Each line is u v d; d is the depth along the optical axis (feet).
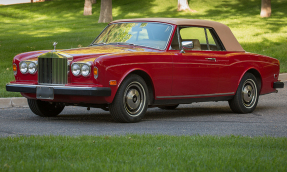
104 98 27.58
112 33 33.96
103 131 25.77
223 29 35.73
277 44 83.35
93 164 15.88
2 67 57.26
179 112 37.29
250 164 16.33
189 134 25.18
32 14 167.53
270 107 39.96
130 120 29.35
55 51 28.66
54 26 122.72
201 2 178.40
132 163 16.21
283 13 143.95
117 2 188.34
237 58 35.47
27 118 32.07
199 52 32.94
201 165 16.08
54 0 212.02
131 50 30.17
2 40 87.56
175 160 16.69
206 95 33.40
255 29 104.58
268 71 38.37
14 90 29.63
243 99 36.06
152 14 150.30
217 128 27.89
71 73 27.76
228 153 18.19
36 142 19.80
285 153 18.65
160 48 31.04
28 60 29.63
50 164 15.76
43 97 28.30
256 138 22.34
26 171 14.87
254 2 175.32
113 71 27.45
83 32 101.30
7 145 19.19
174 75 30.89
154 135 22.97
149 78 29.76
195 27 33.50
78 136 22.33
